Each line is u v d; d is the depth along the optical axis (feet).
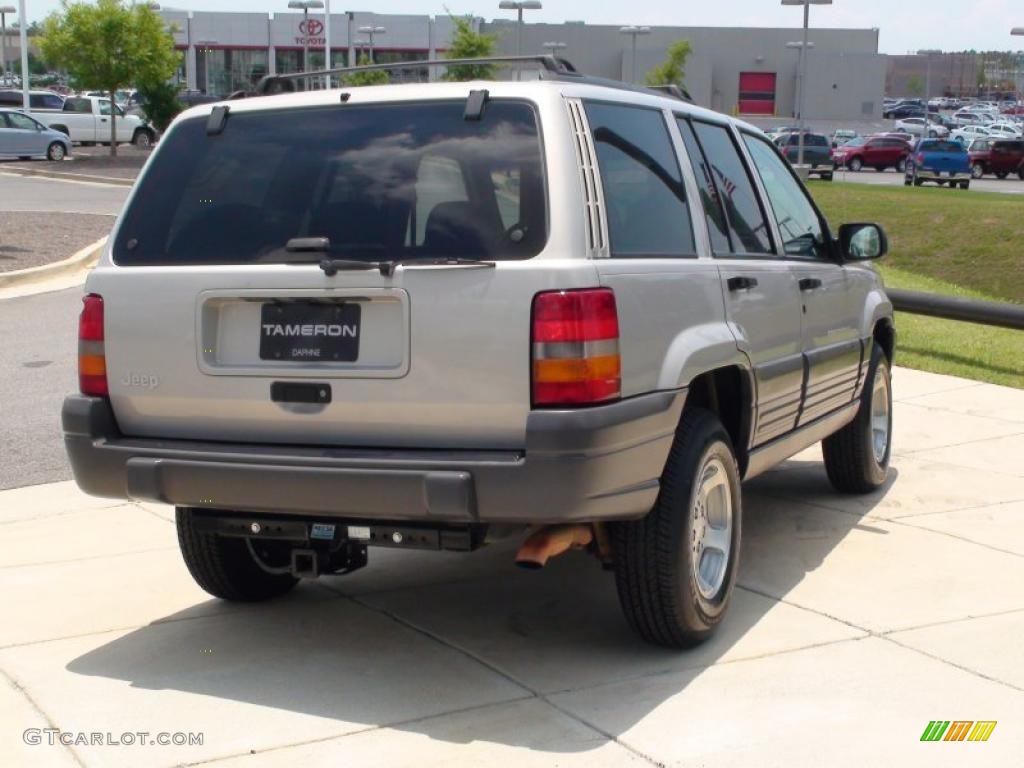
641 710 14.29
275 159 15.51
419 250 14.28
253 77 244.83
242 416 14.99
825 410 20.99
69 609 18.28
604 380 13.73
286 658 16.19
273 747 13.53
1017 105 457.27
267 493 14.49
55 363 38.17
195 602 18.56
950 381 36.29
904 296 42.09
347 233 14.70
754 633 16.71
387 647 16.51
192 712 14.53
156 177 16.05
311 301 14.57
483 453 13.92
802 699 14.55
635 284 14.46
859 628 16.84
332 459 14.17
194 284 15.03
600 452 13.60
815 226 21.61
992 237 82.69
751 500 23.90
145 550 21.22
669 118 16.94
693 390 17.06
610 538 15.55
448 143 14.67
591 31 274.57
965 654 15.89
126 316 15.40
